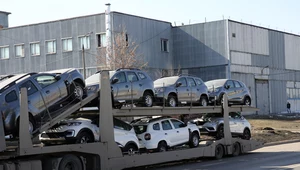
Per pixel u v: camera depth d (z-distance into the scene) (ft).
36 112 47.70
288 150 83.97
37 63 171.94
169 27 187.42
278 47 219.61
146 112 60.29
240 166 59.57
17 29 175.94
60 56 167.43
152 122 63.36
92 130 53.11
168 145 64.03
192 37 186.91
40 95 48.52
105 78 53.47
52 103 50.19
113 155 53.01
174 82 70.18
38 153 44.52
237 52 187.73
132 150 58.54
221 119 77.51
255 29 201.87
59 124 52.26
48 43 170.09
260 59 204.64
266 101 208.95
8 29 177.58
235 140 76.43
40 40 171.53
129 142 57.88
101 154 51.47
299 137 111.86
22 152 42.98
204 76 185.26
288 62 226.79
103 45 159.02
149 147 61.31
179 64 188.03
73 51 165.07
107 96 53.31
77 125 51.60
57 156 47.44
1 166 42.27
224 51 181.98
